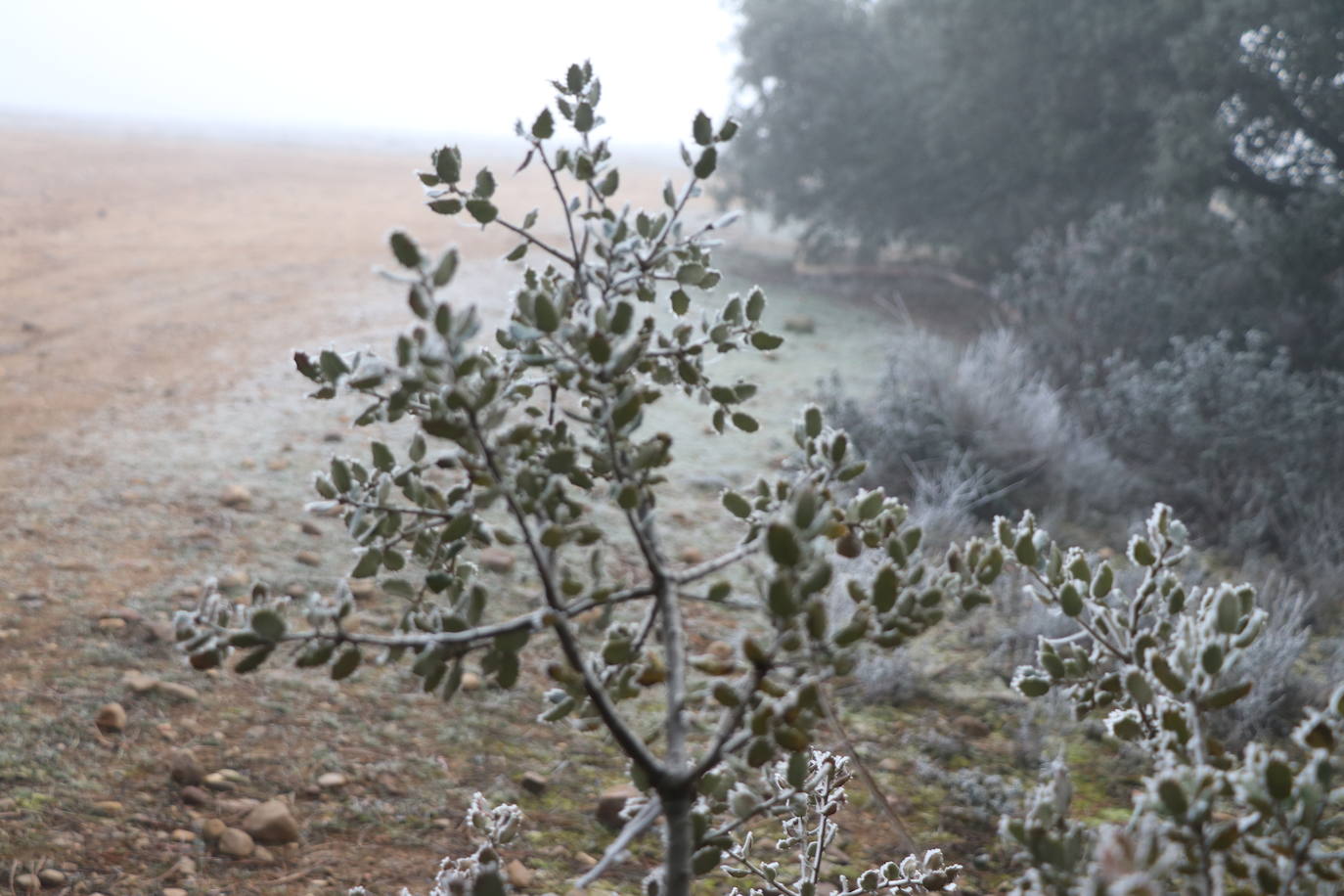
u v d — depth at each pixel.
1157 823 1.19
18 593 5.03
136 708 4.09
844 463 1.60
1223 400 7.93
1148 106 12.95
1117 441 8.38
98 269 15.89
